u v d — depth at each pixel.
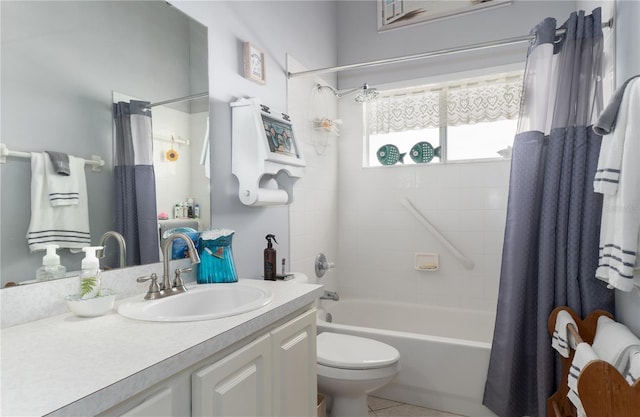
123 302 1.18
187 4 1.58
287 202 2.03
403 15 2.91
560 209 1.76
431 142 2.94
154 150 1.40
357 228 3.10
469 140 2.85
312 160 2.72
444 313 2.75
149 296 1.21
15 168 0.99
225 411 0.91
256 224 2.04
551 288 1.77
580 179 1.71
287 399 1.18
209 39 1.70
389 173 3.00
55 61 1.09
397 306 2.88
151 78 1.40
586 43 1.76
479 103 2.74
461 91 2.80
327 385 1.75
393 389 2.14
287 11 2.39
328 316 2.55
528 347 1.89
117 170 1.26
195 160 1.59
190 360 0.81
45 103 1.06
